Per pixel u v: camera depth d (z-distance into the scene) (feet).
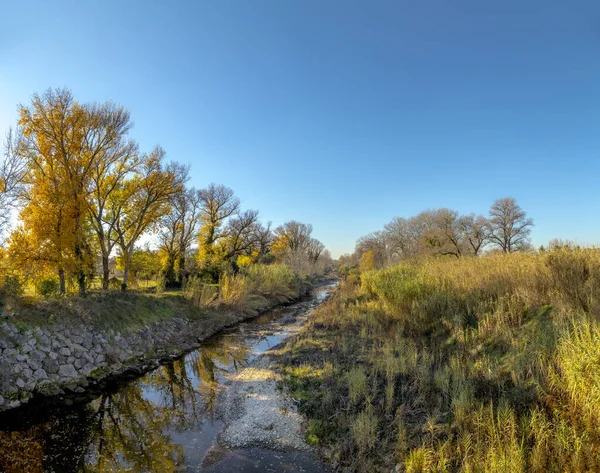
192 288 68.18
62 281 45.57
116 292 52.19
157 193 58.39
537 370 20.72
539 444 15.26
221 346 48.88
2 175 38.29
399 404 23.11
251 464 20.29
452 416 20.26
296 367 34.47
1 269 36.01
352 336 40.11
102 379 34.96
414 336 34.50
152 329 48.73
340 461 19.65
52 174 43.29
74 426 25.26
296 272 137.08
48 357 32.45
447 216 165.17
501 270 36.60
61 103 43.65
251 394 30.01
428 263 63.67
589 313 22.80
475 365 24.50
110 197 57.00
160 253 88.99
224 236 112.27
